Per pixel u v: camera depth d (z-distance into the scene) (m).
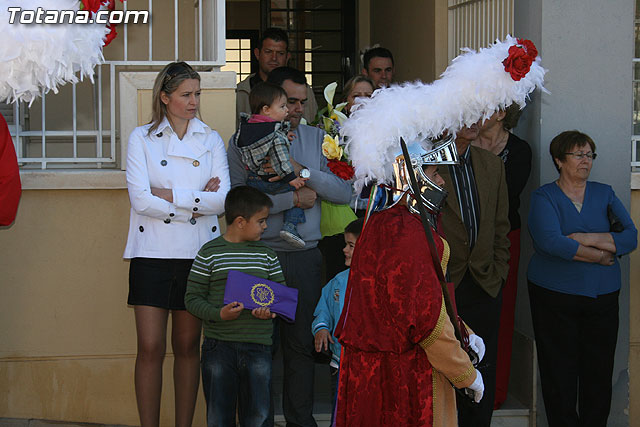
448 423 2.77
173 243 3.91
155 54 6.05
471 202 4.15
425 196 2.71
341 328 2.78
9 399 4.57
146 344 3.92
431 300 2.54
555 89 4.80
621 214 4.52
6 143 3.69
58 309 4.59
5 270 4.54
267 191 4.14
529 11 4.93
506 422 4.90
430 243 2.60
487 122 4.53
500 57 2.73
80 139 5.73
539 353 4.59
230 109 4.62
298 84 4.44
